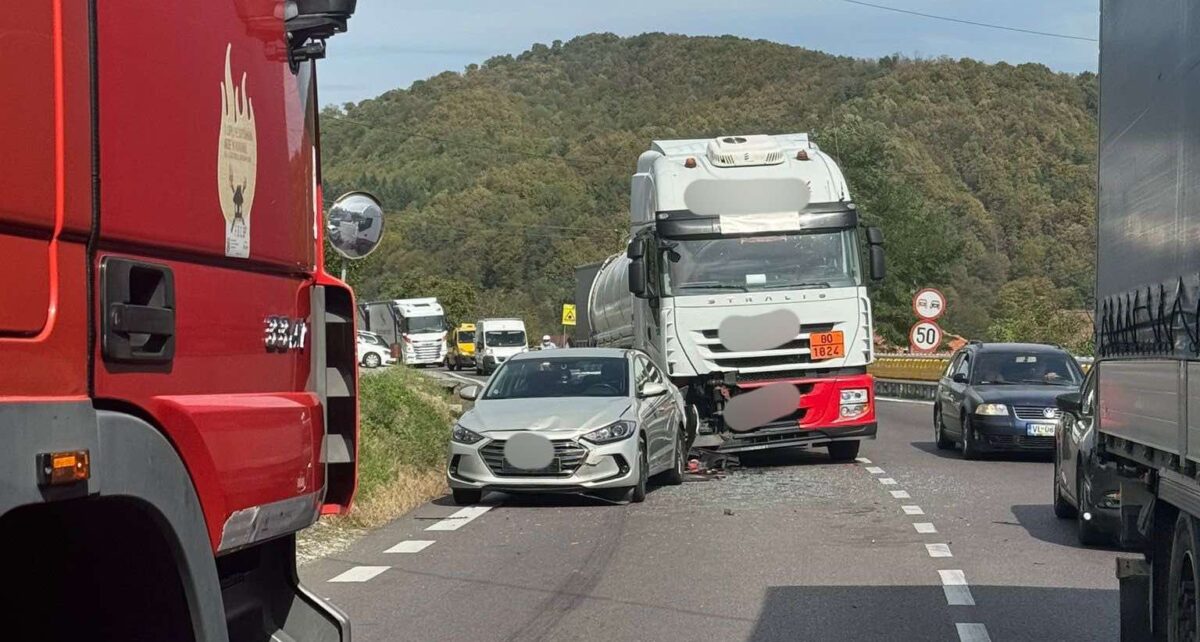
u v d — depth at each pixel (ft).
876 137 232.94
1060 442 44.62
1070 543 40.11
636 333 71.36
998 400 65.82
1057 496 45.14
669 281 63.67
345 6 13.99
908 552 38.42
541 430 48.93
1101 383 25.75
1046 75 387.55
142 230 10.82
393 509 47.60
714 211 64.03
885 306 221.46
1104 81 26.08
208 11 12.15
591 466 48.70
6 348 9.09
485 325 258.57
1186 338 18.39
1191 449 17.98
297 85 14.51
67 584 11.16
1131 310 22.63
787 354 63.62
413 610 30.35
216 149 12.23
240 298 12.78
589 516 46.70
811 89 497.87
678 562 36.86
